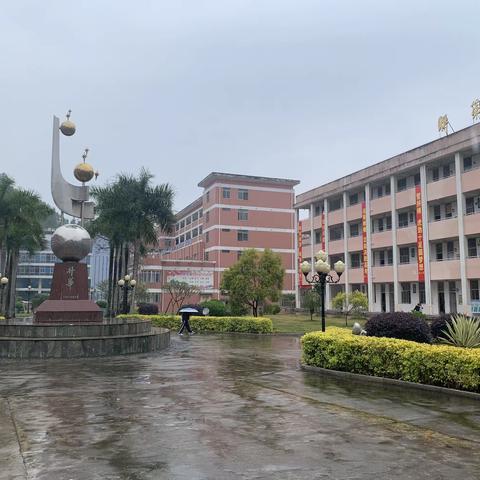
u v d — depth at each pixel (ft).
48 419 21.59
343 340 35.86
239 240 188.55
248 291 94.27
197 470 14.97
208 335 80.89
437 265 107.24
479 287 99.30
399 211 121.80
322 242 152.35
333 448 17.24
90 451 16.89
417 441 18.16
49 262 342.64
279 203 195.52
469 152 101.19
